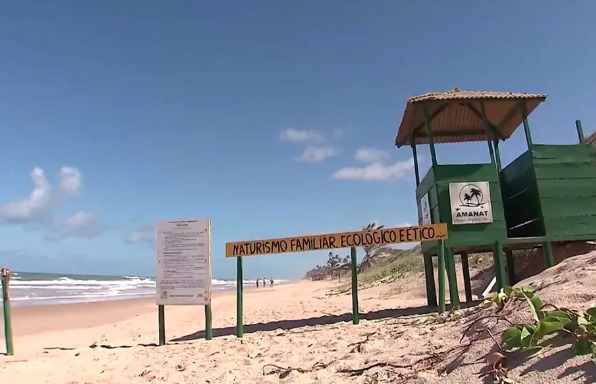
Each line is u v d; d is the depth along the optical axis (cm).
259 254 955
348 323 947
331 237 948
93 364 751
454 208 1002
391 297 1830
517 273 1373
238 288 955
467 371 333
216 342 872
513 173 1151
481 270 1766
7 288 973
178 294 947
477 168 1030
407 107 1099
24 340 1284
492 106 1136
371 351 530
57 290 5791
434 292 1238
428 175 1080
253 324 1189
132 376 650
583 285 408
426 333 543
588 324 299
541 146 1053
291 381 479
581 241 1074
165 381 600
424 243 1189
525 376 294
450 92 1102
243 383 521
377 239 938
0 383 654
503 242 1002
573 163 1051
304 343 730
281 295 2948
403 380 374
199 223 957
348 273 6144
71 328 1639
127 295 4762
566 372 279
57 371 711
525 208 1092
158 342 1009
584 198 1035
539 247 1194
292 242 951
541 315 345
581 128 1112
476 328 418
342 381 432
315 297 2345
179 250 957
